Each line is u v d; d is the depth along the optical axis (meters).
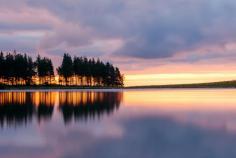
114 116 28.84
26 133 19.94
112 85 162.00
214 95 68.50
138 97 60.16
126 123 24.36
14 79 137.50
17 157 14.23
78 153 14.88
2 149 15.69
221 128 21.72
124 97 60.25
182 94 75.12
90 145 16.48
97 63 157.62
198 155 14.43
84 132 20.34
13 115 29.38
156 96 64.62
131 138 18.38
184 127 22.31
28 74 139.12
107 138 18.38
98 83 159.38
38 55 145.00
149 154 14.66
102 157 14.17
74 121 25.47
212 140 17.58
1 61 134.12
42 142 17.25
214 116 28.78
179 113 31.42
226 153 14.72
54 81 147.50
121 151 15.23
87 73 153.25
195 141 17.38
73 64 151.88
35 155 14.55
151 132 20.31
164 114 30.52
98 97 59.78
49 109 35.25
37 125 23.19
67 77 147.88
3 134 19.59
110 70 160.38
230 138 18.11
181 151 15.16
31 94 71.94
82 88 142.00
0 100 49.78
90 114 30.48
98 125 23.27
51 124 23.73
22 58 137.88
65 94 72.56
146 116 28.95
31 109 35.16
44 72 143.88
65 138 18.36
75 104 42.31
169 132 20.28
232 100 50.09
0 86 122.25
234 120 25.78
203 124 23.69
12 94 71.50
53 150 15.46
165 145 16.42
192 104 42.53
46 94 72.19
